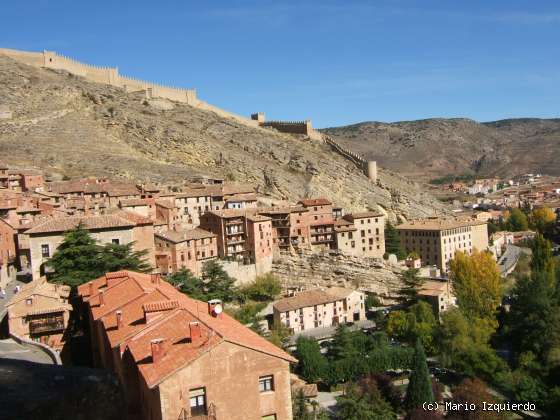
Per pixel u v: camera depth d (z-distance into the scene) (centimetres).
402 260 18988
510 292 15212
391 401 9531
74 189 15500
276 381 3619
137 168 19250
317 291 14125
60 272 7138
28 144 19475
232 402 3494
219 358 3456
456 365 11350
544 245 15900
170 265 13250
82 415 2916
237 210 15638
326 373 10475
